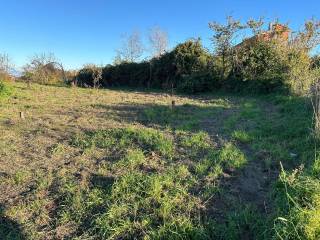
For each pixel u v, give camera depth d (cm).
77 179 575
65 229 442
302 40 1736
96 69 2569
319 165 511
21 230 445
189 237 407
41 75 2622
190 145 734
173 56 2252
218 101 1499
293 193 441
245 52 1881
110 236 414
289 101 1192
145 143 753
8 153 716
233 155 645
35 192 535
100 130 881
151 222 437
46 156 699
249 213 446
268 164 609
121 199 491
